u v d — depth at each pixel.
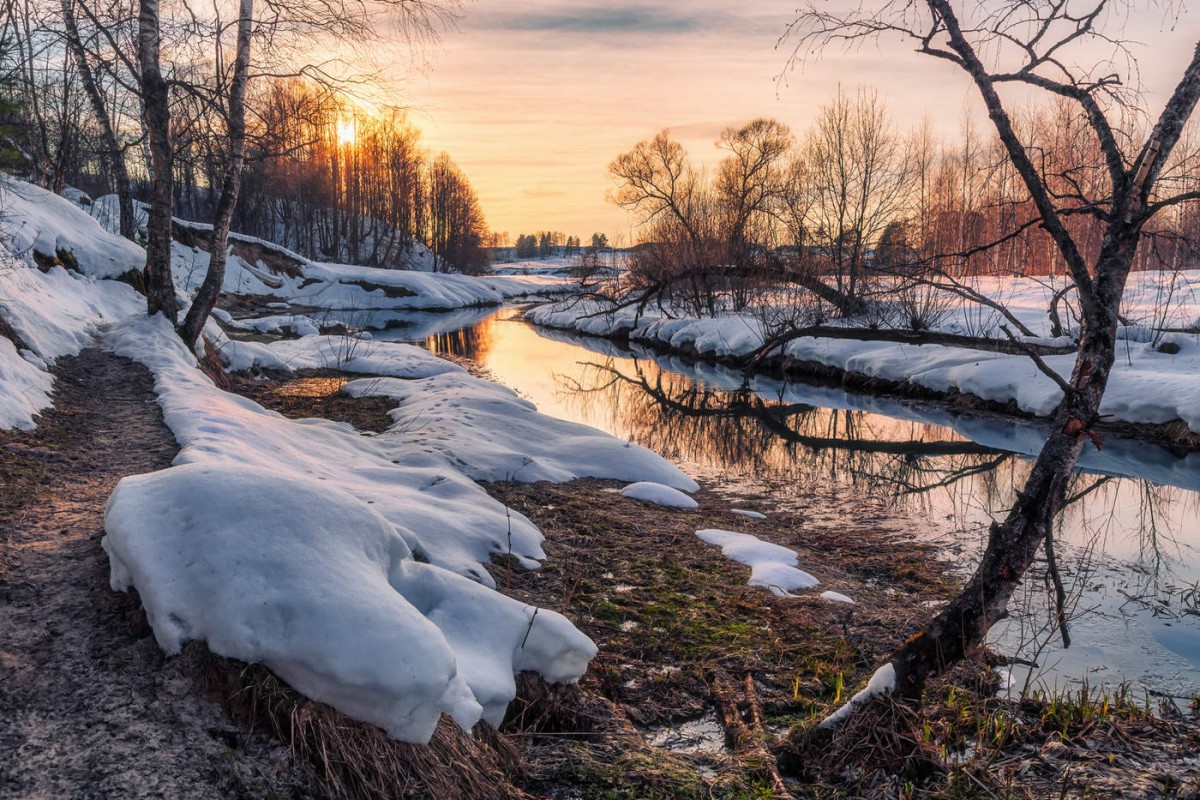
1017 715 4.58
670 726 4.51
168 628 3.34
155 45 10.27
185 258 29.08
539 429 10.75
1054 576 3.80
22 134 10.77
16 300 9.80
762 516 8.74
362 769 3.08
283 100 10.59
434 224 70.44
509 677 3.95
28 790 2.73
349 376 14.89
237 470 3.96
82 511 5.18
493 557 6.11
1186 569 7.29
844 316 21.08
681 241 31.27
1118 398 13.22
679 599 6.07
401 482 7.30
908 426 14.37
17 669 3.31
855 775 3.86
